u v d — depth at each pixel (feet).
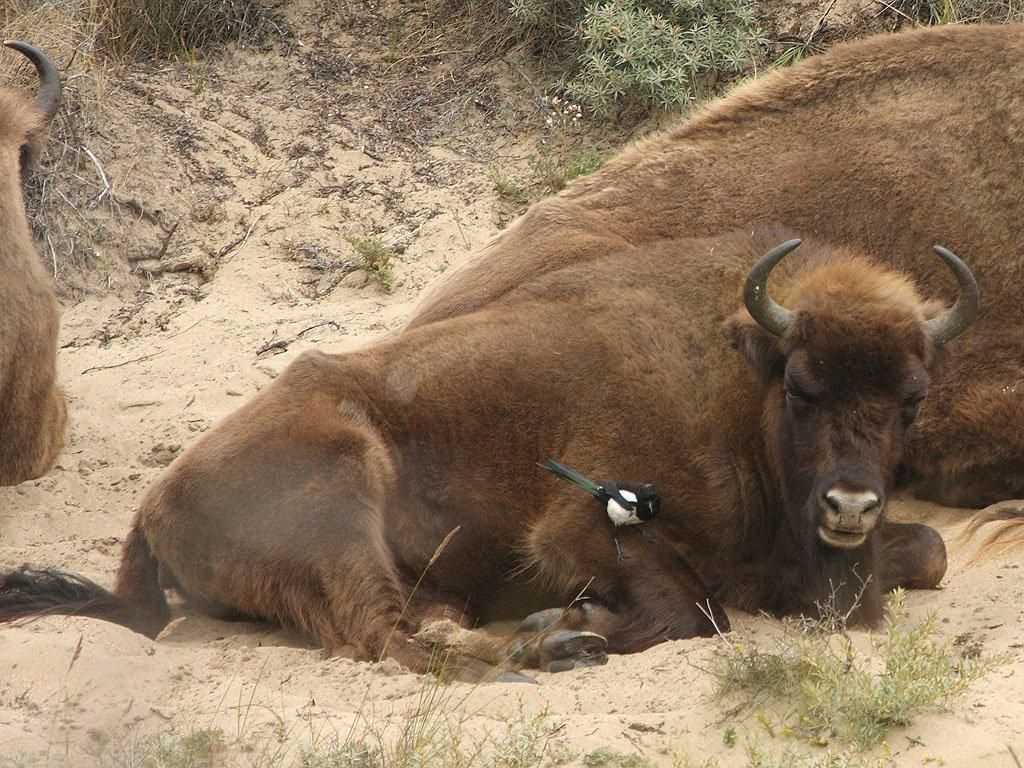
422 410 75.10
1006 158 88.12
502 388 75.15
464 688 61.11
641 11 132.67
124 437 104.12
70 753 52.37
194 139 140.26
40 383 99.09
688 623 67.41
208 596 72.95
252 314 122.72
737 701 54.95
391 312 118.11
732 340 71.67
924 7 131.75
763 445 73.36
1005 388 84.84
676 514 73.26
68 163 137.69
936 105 90.68
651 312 76.79
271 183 136.77
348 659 65.67
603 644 65.77
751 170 91.97
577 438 73.82
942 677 53.78
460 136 138.00
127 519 91.30
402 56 146.30
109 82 145.07
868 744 50.72
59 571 75.56
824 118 92.73
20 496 95.20
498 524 74.38
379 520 71.10
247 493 70.74
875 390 66.18
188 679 61.67
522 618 76.48
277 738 53.93
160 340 122.31
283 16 151.23
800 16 134.21
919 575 71.97
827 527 65.46
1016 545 74.59
